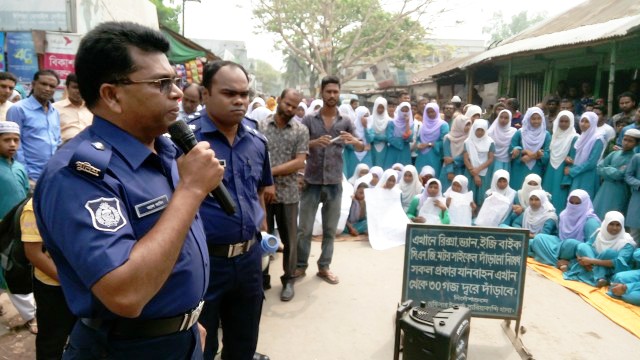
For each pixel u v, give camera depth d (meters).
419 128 6.97
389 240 5.16
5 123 3.03
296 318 3.36
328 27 22.08
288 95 3.36
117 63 1.09
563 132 5.80
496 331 3.25
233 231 2.15
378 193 5.42
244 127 2.35
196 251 1.33
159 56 1.14
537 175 5.57
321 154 3.87
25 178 3.28
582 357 2.93
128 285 0.99
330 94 3.83
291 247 3.62
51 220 1.04
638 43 8.02
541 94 11.10
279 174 3.45
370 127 6.77
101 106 1.17
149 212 1.18
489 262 3.02
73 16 6.89
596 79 9.17
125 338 1.22
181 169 1.11
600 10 10.27
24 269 2.32
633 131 5.04
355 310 3.50
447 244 3.04
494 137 6.29
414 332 2.36
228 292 2.25
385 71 26.86
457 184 5.77
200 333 1.58
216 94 2.13
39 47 6.78
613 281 3.96
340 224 5.45
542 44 9.29
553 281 4.22
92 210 1.03
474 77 14.50
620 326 3.35
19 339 2.97
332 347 2.99
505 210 5.43
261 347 2.96
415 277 3.07
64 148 1.13
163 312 1.23
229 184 2.19
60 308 2.29
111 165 1.13
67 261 1.11
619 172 5.08
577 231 4.68
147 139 1.24
